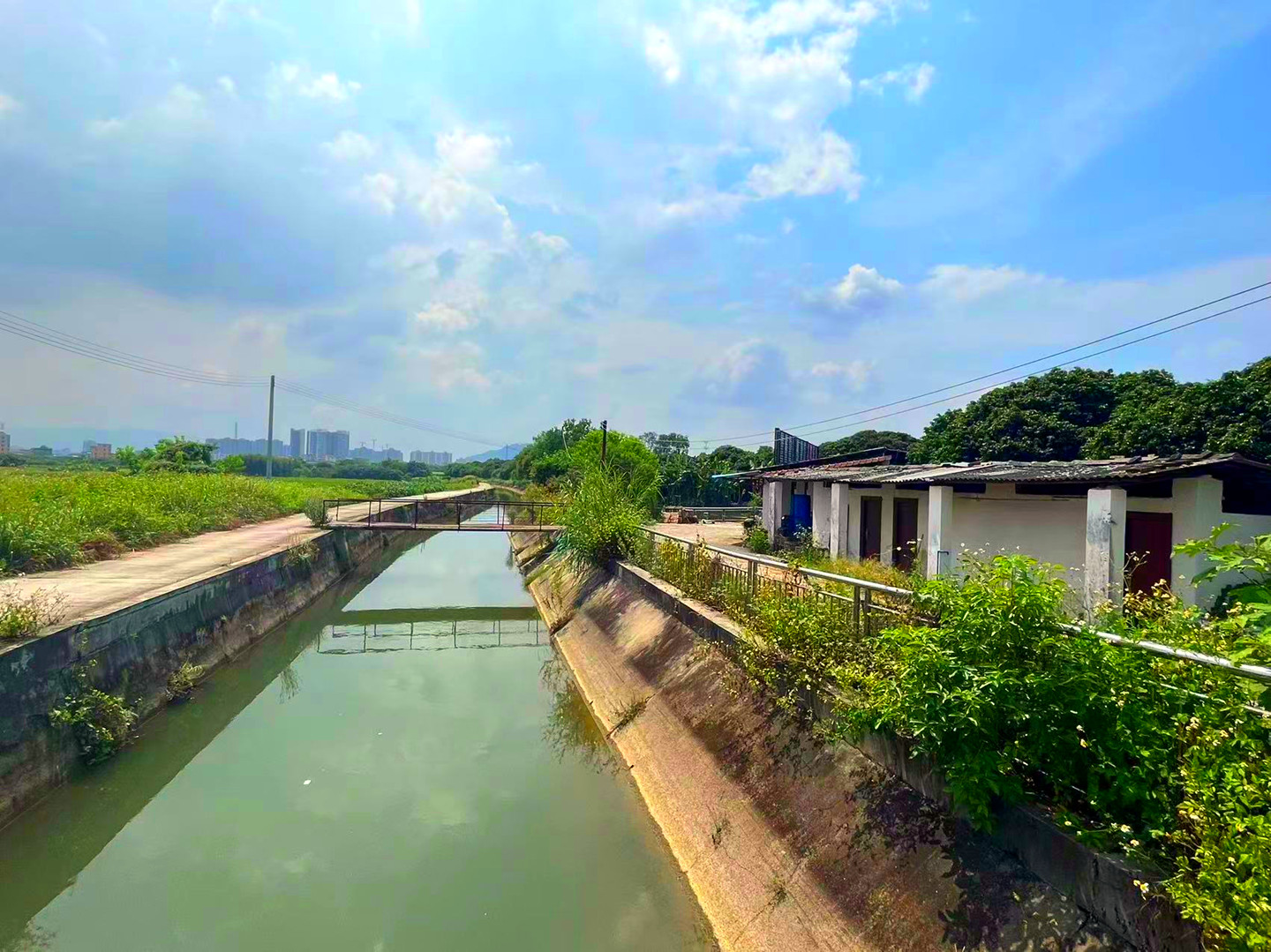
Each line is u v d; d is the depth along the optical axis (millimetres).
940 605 4793
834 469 20797
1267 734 3219
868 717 5297
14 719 7652
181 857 7418
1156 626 4223
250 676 14102
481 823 8039
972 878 4379
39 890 6922
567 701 12633
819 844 5668
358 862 7273
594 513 19438
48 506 17141
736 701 8164
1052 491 11828
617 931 6133
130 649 10406
